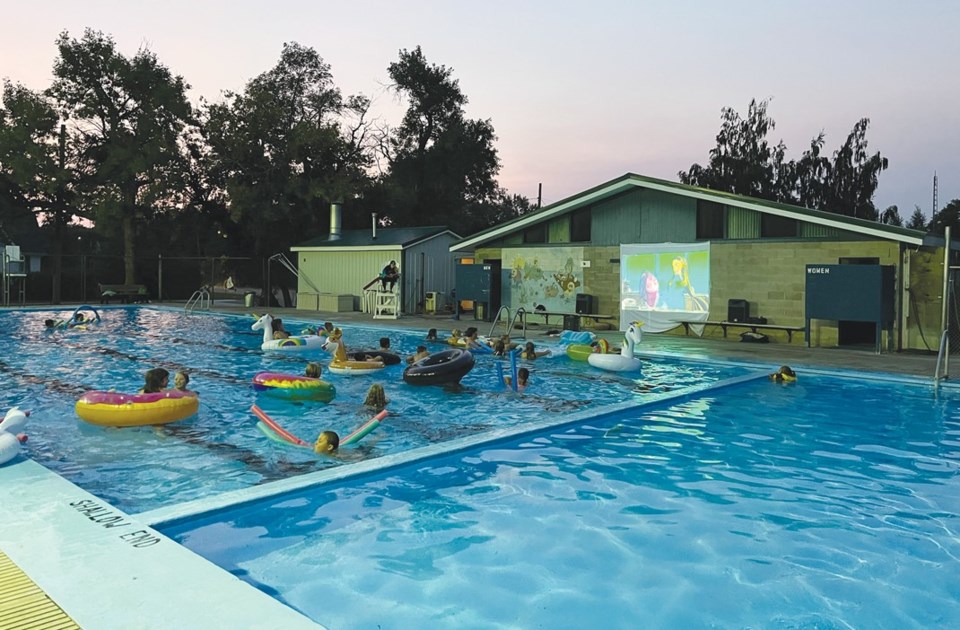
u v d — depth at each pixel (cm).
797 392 1155
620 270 2153
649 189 2069
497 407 1010
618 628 382
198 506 534
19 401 1032
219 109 3469
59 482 567
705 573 455
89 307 2480
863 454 763
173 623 326
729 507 586
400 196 4075
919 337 1625
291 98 3791
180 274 3850
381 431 854
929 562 473
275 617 334
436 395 1102
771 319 1841
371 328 2219
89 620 327
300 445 766
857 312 1596
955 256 1783
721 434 856
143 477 653
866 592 427
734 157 4553
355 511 568
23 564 395
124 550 420
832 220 1702
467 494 617
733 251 1905
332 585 434
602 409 959
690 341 1836
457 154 4700
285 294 3744
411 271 2880
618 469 701
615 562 472
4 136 3019
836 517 562
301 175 3650
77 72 3216
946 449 783
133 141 3344
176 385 980
